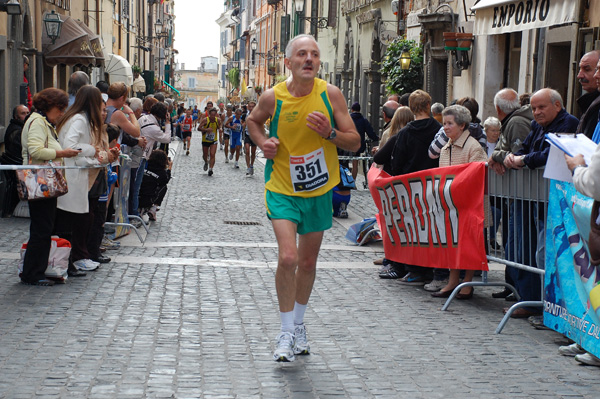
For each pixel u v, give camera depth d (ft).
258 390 17.60
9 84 58.08
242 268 32.40
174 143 149.07
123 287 27.99
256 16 247.29
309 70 18.70
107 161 29.66
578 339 20.56
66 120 28.76
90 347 20.48
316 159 19.19
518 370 19.58
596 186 17.83
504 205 25.98
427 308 26.32
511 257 25.35
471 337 22.62
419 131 29.68
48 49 71.67
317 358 20.17
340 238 42.19
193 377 18.34
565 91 46.06
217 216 50.01
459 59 59.36
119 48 136.67
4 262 31.65
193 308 25.22
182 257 34.65
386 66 73.77
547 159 21.97
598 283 19.56
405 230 29.63
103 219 32.22
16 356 19.48
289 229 19.15
